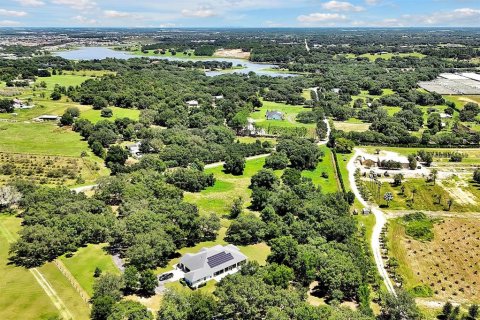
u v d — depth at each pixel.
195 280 114.38
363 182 198.88
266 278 107.81
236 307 97.88
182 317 96.00
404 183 196.88
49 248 124.56
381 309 107.19
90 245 134.50
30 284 113.00
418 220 160.38
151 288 109.75
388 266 130.12
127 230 131.12
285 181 184.12
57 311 102.75
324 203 157.62
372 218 162.88
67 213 139.50
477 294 117.81
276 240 125.88
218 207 170.25
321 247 126.75
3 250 129.25
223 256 123.75
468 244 144.00
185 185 187.25
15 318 99.88
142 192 158.88
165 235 128.38
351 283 111.31
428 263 132.25
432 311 109.81
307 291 115.00
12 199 155.88
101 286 105.38
